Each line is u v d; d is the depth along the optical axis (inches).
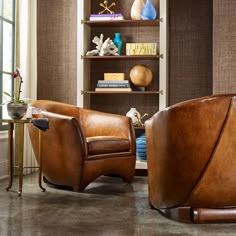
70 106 178.9
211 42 205.8
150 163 116.3
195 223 103.1
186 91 207.2
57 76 212.7
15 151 183.0
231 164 97.4
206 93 205.9
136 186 160.9
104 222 104.6
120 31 209.0
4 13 181.3
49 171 156.7
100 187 158.1
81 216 110.8
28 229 97.3
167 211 116.6
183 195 102.4
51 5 213.3
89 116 179.5
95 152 152.4
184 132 98.7
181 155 100.0
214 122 96.7
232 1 186.1
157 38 206.8
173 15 207.8
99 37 209.9
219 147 96.9
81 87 196.7
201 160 98.1
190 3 207.0
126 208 121.2
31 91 195.8
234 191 99.2
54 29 213.2
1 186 156.0
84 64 198.4
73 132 146.9
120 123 172.1
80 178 147.7
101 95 210.4
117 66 209.2
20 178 139.6
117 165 161.0
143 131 206.7
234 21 186.1
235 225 101.3
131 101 208.4
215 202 101.0
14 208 119.6
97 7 211.5
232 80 186.2
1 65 177.2
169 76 207.8
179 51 207.3
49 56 213.2
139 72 196.2
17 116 144.5
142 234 93.6
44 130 143.8
